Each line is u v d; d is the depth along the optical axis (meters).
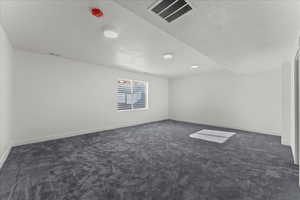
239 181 1.68
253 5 1.21
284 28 1.62
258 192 1.48
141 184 1.62
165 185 1.60
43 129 3.21
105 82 4.35
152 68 4.52
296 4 1.18
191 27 1.60
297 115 2.17
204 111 5.45
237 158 2.34
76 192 1.48
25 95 2.97
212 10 1.28
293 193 1.46
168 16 1.38
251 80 4.31
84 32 2.08
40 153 2.51
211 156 2.43
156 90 6.14
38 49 2.87
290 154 2.51
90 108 4.03
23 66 2.94
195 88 5.73
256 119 4.22
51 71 3.30
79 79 3.78
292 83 2.59
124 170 1.94
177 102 6.36
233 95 4.69
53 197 1.41
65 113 3.55
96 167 2.02
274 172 1.89
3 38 2.02
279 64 3.26
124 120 4.96
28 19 1.73
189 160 2.27
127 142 3.22
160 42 2.43
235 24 1.53
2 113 2.06
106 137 3.62
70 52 3.04
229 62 3.10
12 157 2.33
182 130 4.44
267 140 3.38
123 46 2.63
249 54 2.55
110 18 1.69
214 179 1.72
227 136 3.75
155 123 5.67
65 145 2.97
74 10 1.53
